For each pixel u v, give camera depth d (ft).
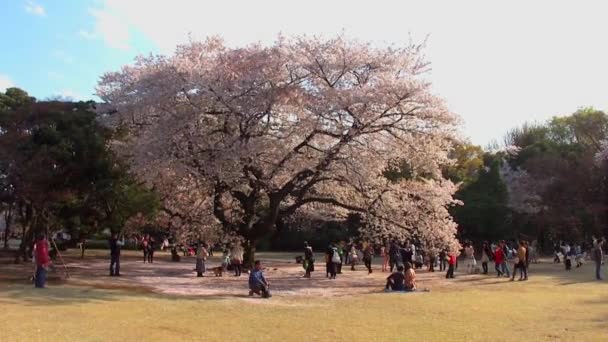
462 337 37.68
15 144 84.17
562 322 44.57
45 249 60.29
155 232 166.09
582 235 183.83
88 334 34.83
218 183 90.27
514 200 181.68
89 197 94.94
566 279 87.66
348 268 114.01
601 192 173.68
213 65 89.35
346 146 87.66
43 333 34.35
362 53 86.43
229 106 84.84
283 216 97.40
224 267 90.22
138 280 75.97
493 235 166.40
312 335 37.70
